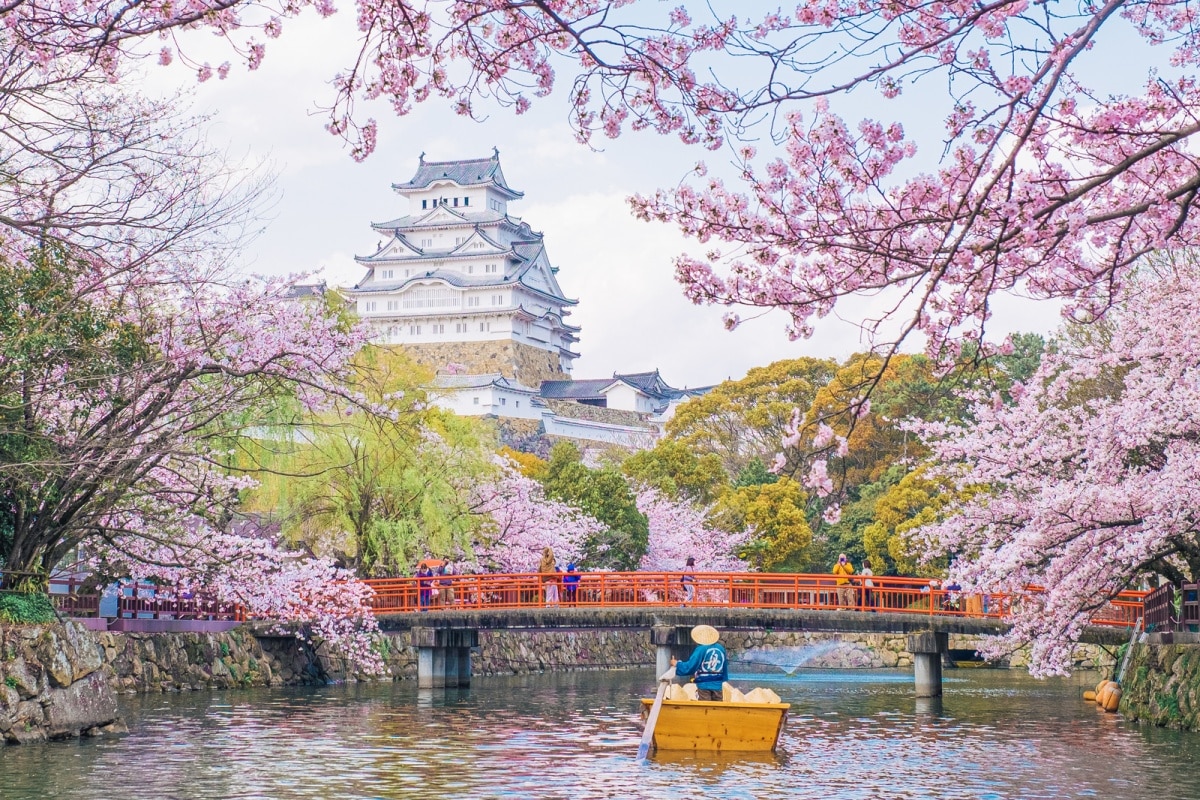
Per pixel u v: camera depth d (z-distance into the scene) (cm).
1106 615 2961
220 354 1995
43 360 1769
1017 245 860
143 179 1605
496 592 3706
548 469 5209
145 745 1905
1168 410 2033
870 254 946
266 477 3428
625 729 2277
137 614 3027
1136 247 1027
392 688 3441
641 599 4247
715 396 7512
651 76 859
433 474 3781
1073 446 2355
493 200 12531
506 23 916
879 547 5656
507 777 1630
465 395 10338
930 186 920
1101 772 1683
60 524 2000
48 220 1537
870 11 840
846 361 7456
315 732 2166
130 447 1839
